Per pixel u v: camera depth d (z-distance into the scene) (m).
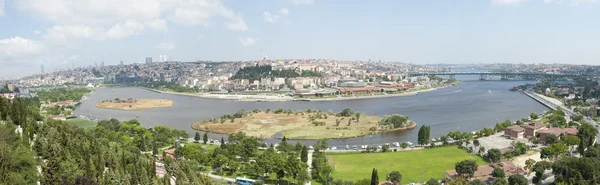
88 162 157.12
